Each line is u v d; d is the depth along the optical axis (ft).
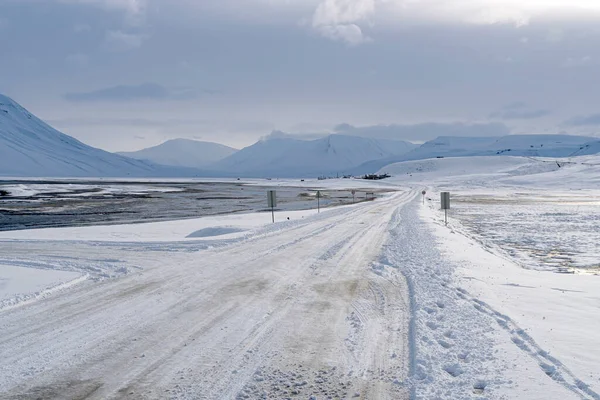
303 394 20.17
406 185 401.70
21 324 30.48
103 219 131.64
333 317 31.32
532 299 34.68
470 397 19.06
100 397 20.18
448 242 68.80
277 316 31.63
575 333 26.53
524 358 22.94
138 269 49.32
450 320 29.40
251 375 22.16
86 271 48.96
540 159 645.10
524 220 115.96
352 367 22.93
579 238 82.07
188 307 34.04
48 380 21.91
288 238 73.72
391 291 38.42
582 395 19.02
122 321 30.76
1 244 73.72
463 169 613.93
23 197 242.17
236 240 70.74
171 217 135.03
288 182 512.63
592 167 414.41
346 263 51.75
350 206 157.89
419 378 21.35
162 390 20.75
